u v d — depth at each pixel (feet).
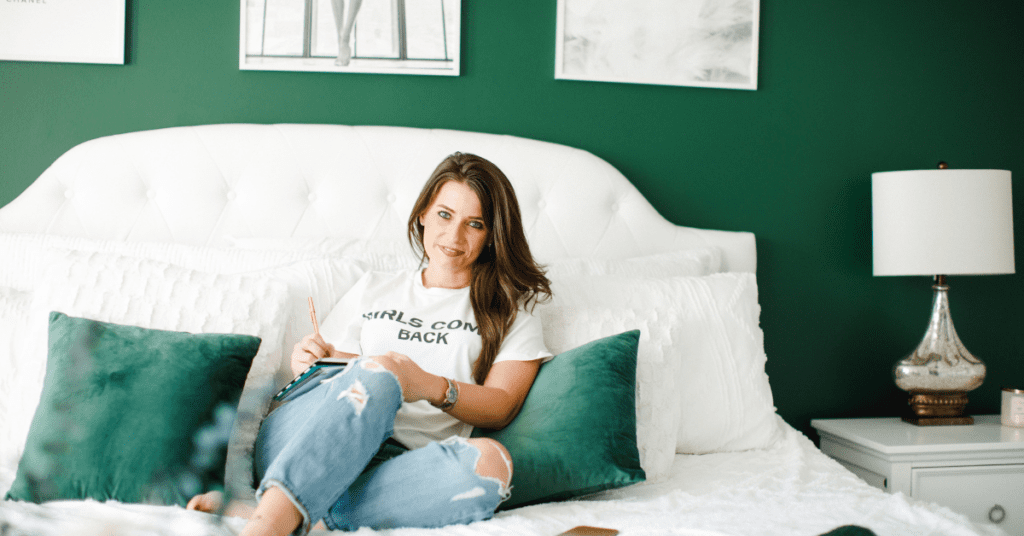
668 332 4.78
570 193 6.52
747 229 7.20
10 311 4.37
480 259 4.63
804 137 7.31
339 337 4.33
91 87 6.24
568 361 4.03
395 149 6.30
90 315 4.00
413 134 6.40
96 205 5.85
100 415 3.28
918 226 6.28
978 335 7.58
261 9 6.42
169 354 3.54
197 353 3.59
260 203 6.04
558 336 4.74
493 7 6.75
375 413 3.12
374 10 6.54
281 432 3.54
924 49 7.53
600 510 3.48
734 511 3.48
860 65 7.41
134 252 5.14
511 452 3.64
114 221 5.86
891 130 7.46
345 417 3.04
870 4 7.42
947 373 6.36
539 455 3.59
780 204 7.26
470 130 6.72
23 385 3.86
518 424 3.82
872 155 7.43
